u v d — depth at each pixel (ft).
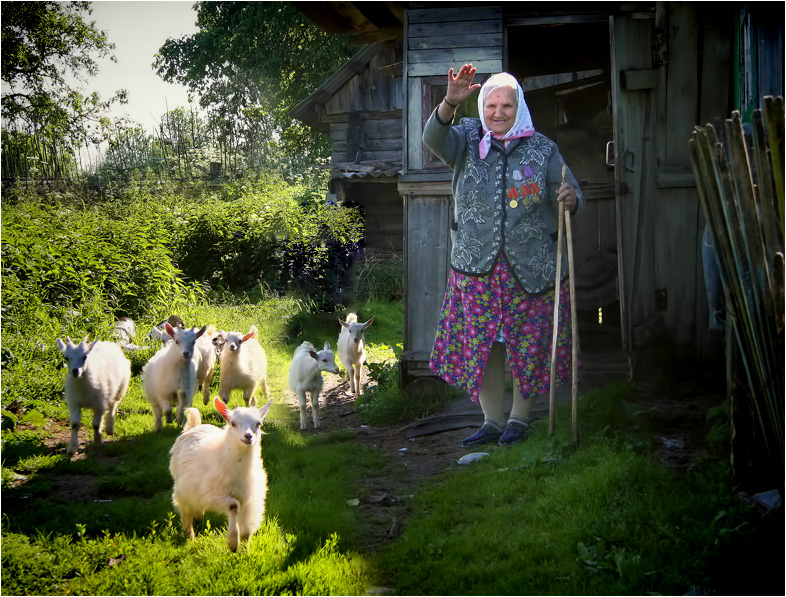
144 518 14.44
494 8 22.57
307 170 80.12
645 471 13.96
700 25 20.88
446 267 23.32
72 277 31.07
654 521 12.47
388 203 56.95
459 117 22.91
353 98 55.93
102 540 13.44
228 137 81.00
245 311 39.58
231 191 60.75
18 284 27.53
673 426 17.22
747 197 10.78
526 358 18.17
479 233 18.38
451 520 14.10
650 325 21.42
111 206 49.11
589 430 17.39
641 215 21.47
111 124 92.58
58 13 90.22
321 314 42.16
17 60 87.04
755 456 12.81
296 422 23.68
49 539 13.35
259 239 45.85
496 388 19.21
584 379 22.07
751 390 12.22
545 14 22.52
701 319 21.18
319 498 15.60
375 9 26.76
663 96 21.25
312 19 27.12
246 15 82.58
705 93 21.01
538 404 20.61
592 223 27.76
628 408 18.35
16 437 19.22
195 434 13.99
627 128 21.47
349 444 20.21
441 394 23.02
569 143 33.37
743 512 11.85
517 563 11.89
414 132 23.26
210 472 13.04
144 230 39.78
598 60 30.66
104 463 18.42
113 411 21.02
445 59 22.91
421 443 20.16
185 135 76.95
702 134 11.58
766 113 10.02
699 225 21.21
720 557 11.04
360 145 56.13
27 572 12.17
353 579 11.92
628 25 21.43
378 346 36.17
